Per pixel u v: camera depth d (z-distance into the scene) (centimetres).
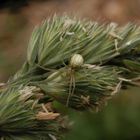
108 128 49
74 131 48
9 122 14
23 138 14
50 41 14
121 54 14
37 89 14
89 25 15
